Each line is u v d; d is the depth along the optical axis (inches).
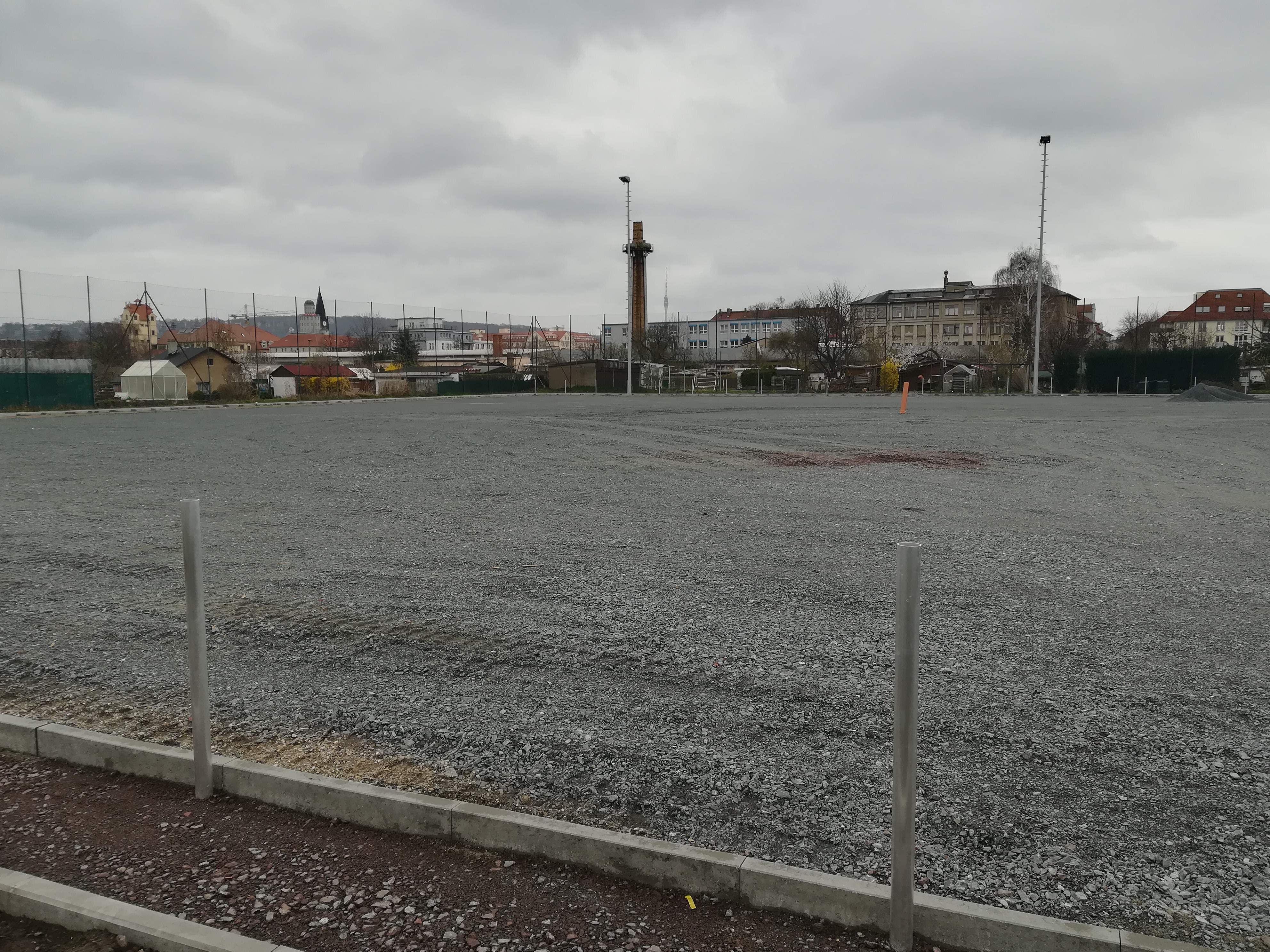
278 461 561.0
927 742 145.9
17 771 143.4
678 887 108.0
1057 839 116.5
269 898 107.9
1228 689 168.9
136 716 161.8
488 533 325.7
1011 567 269.4
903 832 95.4
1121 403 1472.7
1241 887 106.0
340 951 98.0
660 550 294.4
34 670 186.2
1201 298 5064.0
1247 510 375.6
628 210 2172.7
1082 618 215.2
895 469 519.5
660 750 144.3
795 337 3255.4
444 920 103.0
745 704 163.0
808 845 115.5
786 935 100.0
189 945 97.4
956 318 4313.5
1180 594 237.1
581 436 756.6
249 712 162.9
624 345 3058.6
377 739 150.4
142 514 364.8
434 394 2240.4
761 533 323.9
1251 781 132.5
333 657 191.6
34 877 110.3
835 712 159.0
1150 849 114.3
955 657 186.7
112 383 1702.8
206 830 123.9
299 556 287.0
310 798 127.9
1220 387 1561.3
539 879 111.2
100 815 128.5
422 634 206.1
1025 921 95.0
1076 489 435.2
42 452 624.7
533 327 2810.0
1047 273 3189.0
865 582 251.9
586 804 127.3
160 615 224.8
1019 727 151.6
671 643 197.3
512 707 163.2
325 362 2340.1
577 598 235.9
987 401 1675.7
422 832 121.0
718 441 709.3
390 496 416.2
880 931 99.9
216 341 1865.2
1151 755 141.0
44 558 285.6
